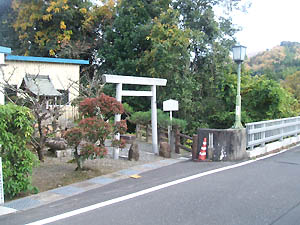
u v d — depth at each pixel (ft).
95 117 28.35
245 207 18.80
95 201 20.77
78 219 17.56
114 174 28.12
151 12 70.38
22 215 18.63
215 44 62.18
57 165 30.71
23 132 22.04
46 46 77.36
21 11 80.69
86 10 78.69
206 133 33.86
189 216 17.51
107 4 79.51
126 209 18.95
